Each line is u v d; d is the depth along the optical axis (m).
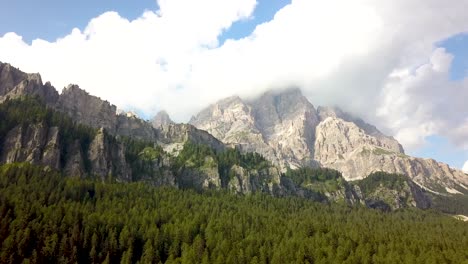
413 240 197.12
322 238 187.12
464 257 172.50
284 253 169.88
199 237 176.62
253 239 182.50
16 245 149.25
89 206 192.25
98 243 166.50
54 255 152.00
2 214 164.12
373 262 169.50
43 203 183.25
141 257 163.00
